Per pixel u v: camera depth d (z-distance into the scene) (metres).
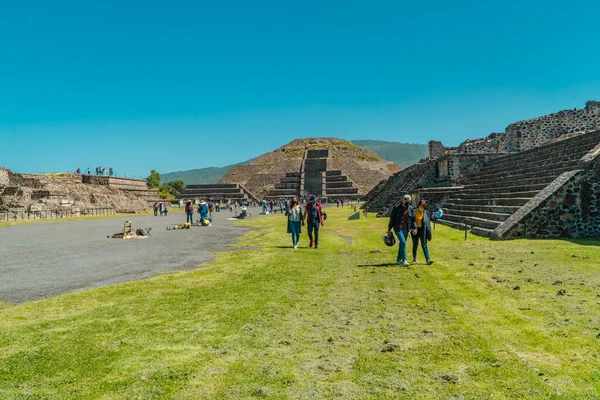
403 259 11.23
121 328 6.36
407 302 7.50
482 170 31.20
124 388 4.39
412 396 4.09
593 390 4.08
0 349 5.53
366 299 7.80
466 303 7.26
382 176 109.31
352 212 43.31
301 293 8.38
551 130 35.16
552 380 4.32
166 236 22.48
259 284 9.30
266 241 18.55
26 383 4.54
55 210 48.56
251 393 4.23
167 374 4.71
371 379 4.48
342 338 5.76
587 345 5.18
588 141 19.41
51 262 13.70
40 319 6.93
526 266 10.35
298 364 4.92
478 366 4.72
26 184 57.69
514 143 36.41
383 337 5.74
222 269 11.43
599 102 33.88
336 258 13.10
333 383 4.41
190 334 6.04
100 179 72.56
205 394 4.23
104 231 27.48
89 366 4.96
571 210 15.50
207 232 24.59
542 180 18.80
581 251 12.25
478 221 18.69
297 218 15.73
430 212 26.86
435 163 36.00
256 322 6.53
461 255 12.55
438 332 5.86
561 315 6.36
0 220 41.94
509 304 7.07
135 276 10.97
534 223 15.46
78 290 9.39
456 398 4.03
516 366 4.67
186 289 9.02
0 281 10.55
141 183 82.25
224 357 5.17
